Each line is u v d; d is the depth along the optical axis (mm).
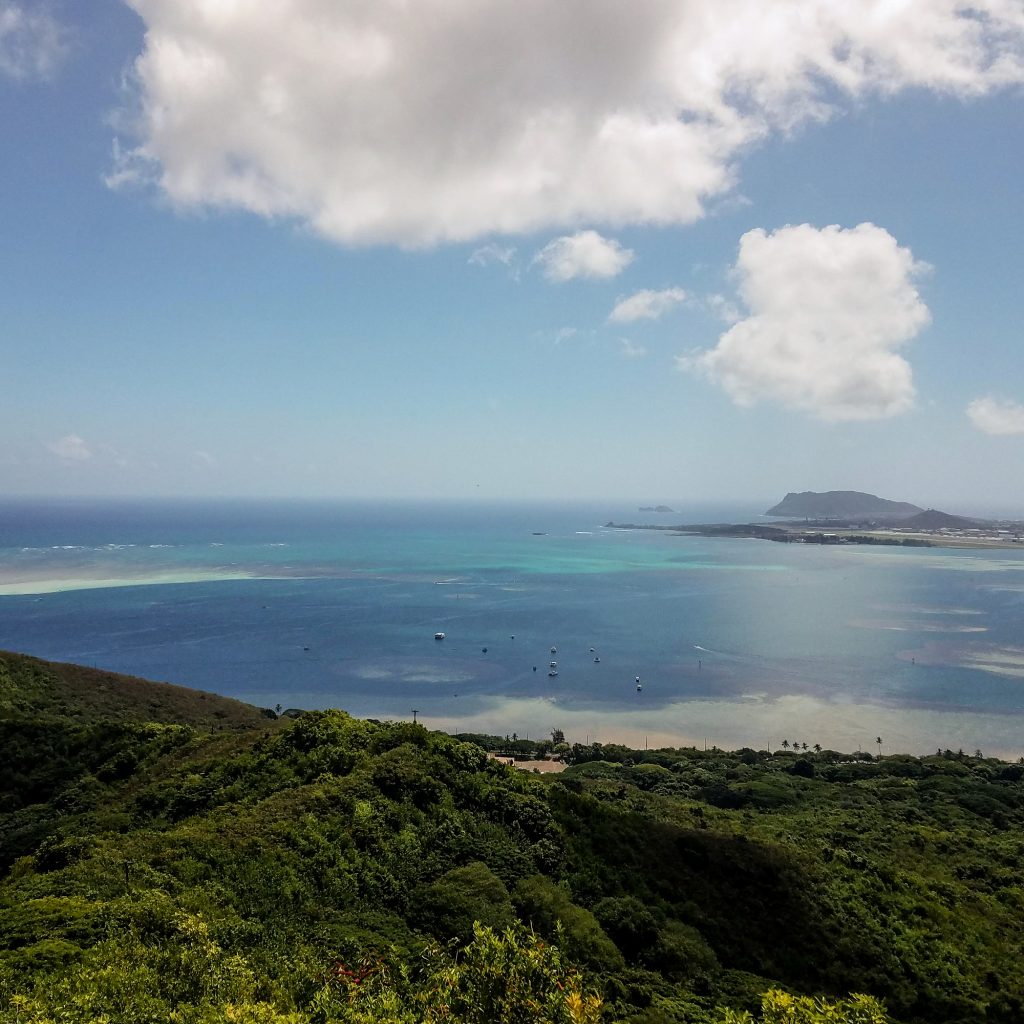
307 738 38656
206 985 16547
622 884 32219
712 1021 23781
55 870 25812
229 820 29344
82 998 14531
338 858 27422
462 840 31250
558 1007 10953
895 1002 29031
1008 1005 29984
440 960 18250
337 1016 15750
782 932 32031
